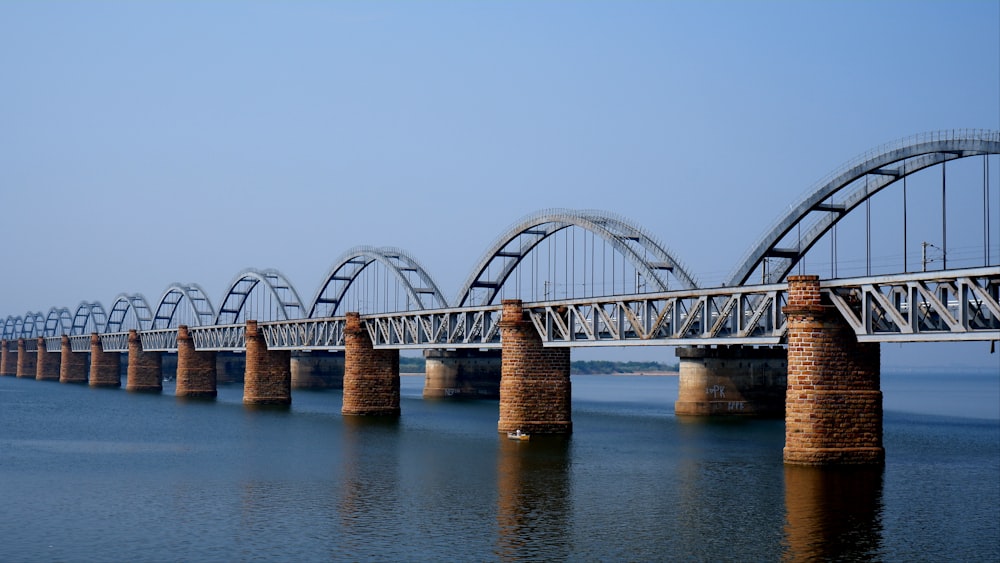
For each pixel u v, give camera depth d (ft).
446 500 169.07
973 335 161.89
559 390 261.03
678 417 352.90
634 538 139.95
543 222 334.65
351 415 338.75
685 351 357.00
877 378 186.80
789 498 165.99
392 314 326.85
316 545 136.98
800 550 132.98
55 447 257.55
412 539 140.15
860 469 184.75
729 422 324.19
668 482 185.57
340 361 633.61
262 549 135.33
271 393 418.72
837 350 184.44
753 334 210.59
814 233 254.88
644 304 228.22
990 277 161.17
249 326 420.36
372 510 160.86
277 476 197.98
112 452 244.42
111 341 653.30
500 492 176.45
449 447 243.19
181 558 131.03
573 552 132.46
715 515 154.30
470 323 296.30
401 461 218.38
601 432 285.02
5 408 414.62
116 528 148.66
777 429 297.94
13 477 199.41
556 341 251.80
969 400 652.07
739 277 258.78
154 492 179.93
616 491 176.55
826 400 183.52
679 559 128.67
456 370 495.00
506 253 360.89
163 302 624.18
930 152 214.07
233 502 168.96
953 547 134.41
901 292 178.91
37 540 141.38
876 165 228.43
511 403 258.57
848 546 134.92
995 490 175.11
